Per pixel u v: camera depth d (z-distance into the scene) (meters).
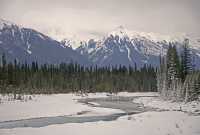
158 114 56.34
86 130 38.84
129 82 168.62
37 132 37.62
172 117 50.44
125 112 68.94
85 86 157.75
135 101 106.12
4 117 54.97
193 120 45.34
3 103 73.12
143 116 53.12
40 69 156.75
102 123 44.50
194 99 87.81
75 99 113.31
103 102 101.81
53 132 37.69
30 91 124.31
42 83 141.25
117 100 112.19
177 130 36.25
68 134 36.44
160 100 97.94
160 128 38.28
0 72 127.81
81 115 62.22
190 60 105.62
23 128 40.72
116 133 36.28
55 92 139.12
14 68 141.38
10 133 36.78
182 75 103.56
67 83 153.25
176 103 86.19
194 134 33.25
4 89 113.12
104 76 168.75
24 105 71.75
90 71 171.38
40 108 68.50
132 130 37.75
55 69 163.62
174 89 94.75
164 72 107.12
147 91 167.50
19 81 135.00
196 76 91.94
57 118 56.75
